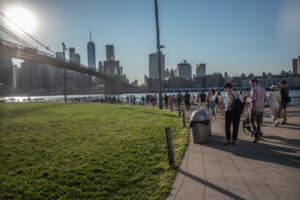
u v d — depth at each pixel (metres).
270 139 6.05
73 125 10.05
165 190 3.24
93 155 5.18
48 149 5.89
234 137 5.74
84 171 4.20
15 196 3.41
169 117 11.94
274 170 3.88
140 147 5.74
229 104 5.68
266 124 8.38
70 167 4.46
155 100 27.16
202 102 13.12
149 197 3.13
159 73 17.67
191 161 4.53
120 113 15.29
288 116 10.30
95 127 9.26
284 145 5.41
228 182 3.48
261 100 5.80
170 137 4.17
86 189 3.51
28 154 5.49
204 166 4.22
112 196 3.25
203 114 6.11
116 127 9.08
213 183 3.47
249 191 3.16
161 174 3.91
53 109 21.47
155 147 5.66
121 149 5.64
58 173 4.17
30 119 12.91
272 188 3.22
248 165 4.18
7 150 5.90
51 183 3.77
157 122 10.16
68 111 18.42
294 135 6.36
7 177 4.07
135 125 9.41
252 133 6.66
